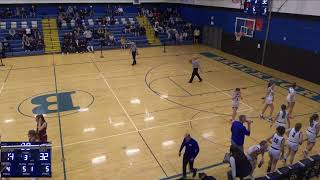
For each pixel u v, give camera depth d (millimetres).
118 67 18078
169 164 8102
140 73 16781
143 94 13445
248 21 19594
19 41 22172
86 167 7949
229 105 12211
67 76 16188
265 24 18156
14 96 13125
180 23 27719
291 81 15641
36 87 14328
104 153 8625
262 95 13367
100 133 9812
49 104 12242
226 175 7602
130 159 8328
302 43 15797
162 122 10633
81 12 26062
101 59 20219
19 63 19078
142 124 10469
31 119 10859
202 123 10570
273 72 17297
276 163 7488
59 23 24250
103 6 27516
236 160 6359
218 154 8586
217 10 23078
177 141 9312
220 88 14297
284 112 8938
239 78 16000
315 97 13266
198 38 26000
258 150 6926
